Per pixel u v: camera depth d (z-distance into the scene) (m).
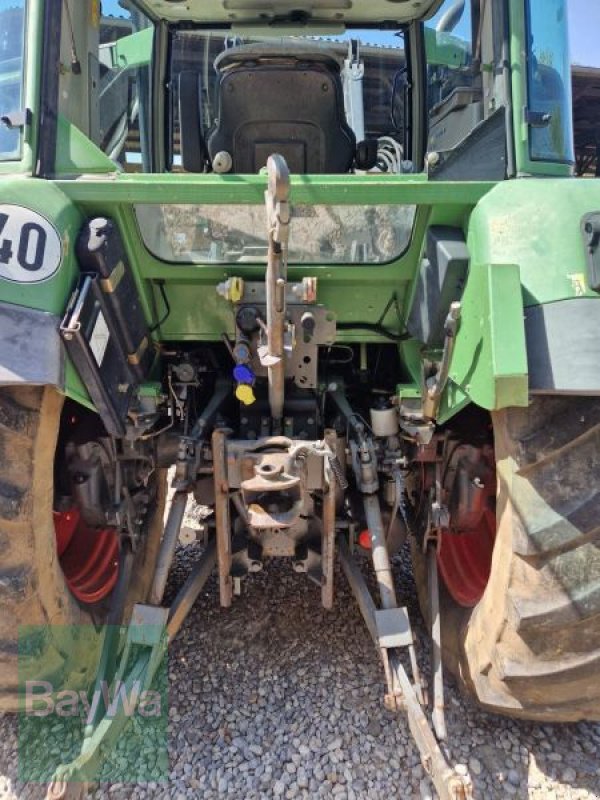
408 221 1.88
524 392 1.38
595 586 1.51
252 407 2.09
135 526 2.23
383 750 1.93
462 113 2.23
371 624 1.93
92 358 1.56
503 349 1.37
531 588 1.58
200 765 1.88
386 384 2.40
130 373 1.82
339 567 2.80
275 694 2.15
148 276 1.91
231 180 1.61
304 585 2.72
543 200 1.53
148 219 1.85
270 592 2.68
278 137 2.42
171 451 2.21
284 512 1.78
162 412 2.20
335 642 2.38
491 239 1.52
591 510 1.49
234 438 2.07
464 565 2.25
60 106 1.85
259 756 1.92
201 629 2.46
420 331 1.87
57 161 1.74
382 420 2.05
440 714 1.81
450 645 2.11
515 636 1.65
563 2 1.83
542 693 1.68
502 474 1.60
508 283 1.41
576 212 1.49
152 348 2.06
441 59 2.42
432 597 2.08
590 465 1.50
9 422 1.53
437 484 2.08
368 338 2.09
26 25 1.71
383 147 2.76
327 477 1.79
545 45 1.80
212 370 2.34
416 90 2.63
